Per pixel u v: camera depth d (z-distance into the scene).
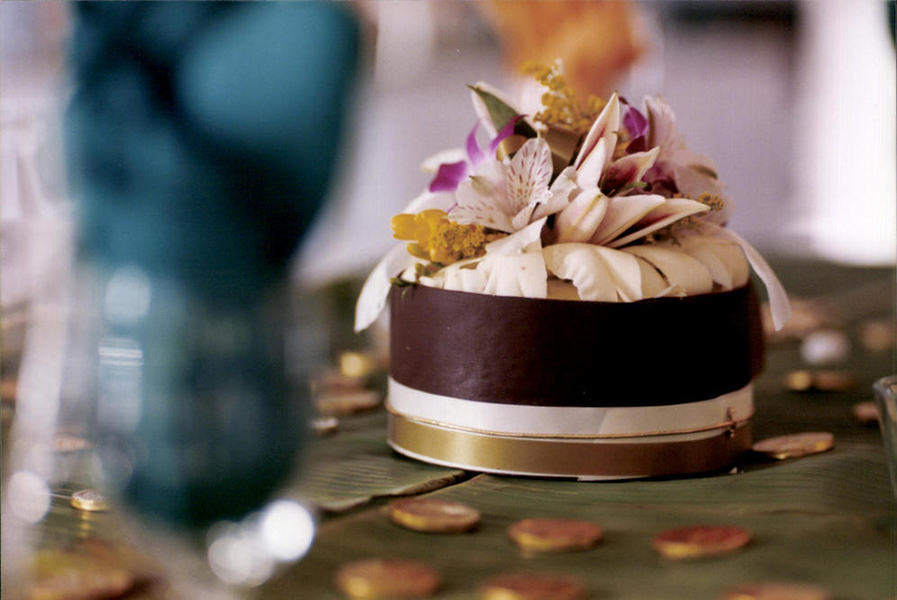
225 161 0.75
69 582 0.81
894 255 2.30
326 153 0.75
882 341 1.32
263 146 0.75
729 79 4.14
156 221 0.76
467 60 2.64
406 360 0.98
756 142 4.05
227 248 0.76
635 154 0.94
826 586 0.82
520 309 0.94
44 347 0.90
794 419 1.08
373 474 0.95
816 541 0.86
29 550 0.83
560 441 0.94
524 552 0.85
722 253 0.97
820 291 1.71
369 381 1.19
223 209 0.76
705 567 0.83
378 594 0.80
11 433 0.91
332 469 0.96
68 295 0.81
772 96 4.08
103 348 0.78
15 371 0.96
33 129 0.89
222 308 0.77
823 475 0.94
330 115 0.75
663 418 0.94
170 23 0.75
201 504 0.78
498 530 0.87
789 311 0.98
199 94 0.75
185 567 0.80
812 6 3.78
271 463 0.78
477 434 0.95
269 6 0.75
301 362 0.79
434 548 0.85
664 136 0.97
